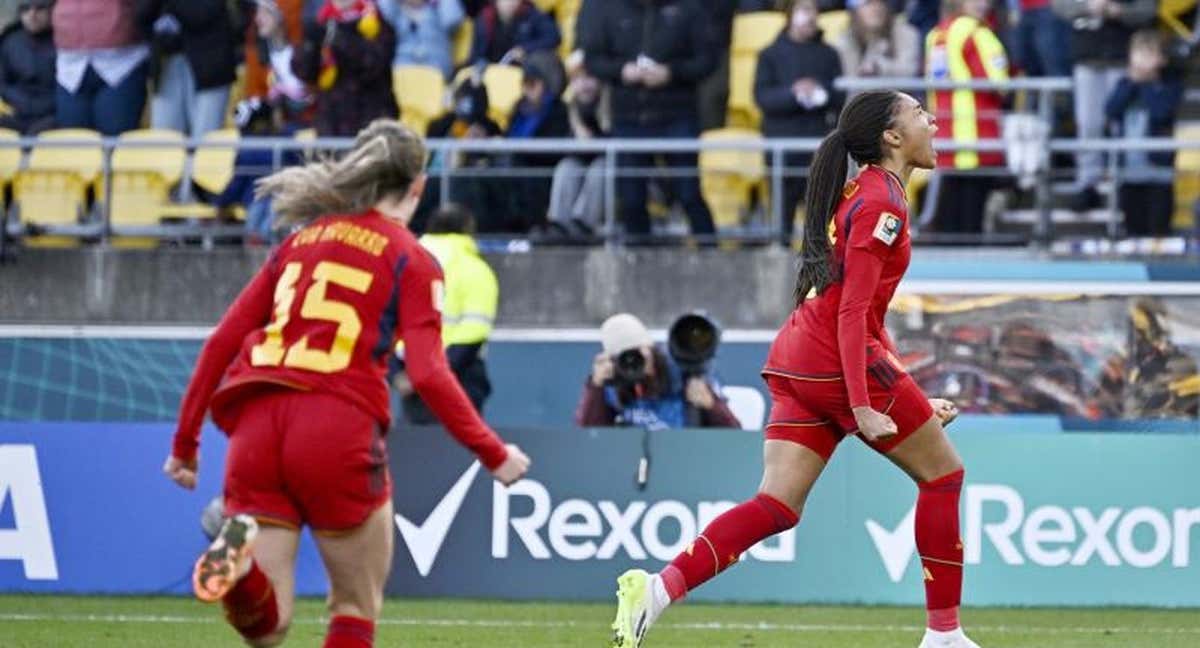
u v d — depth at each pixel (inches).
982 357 1588.3
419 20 2042.3
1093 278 1587.1
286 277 737.6
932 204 1942.7
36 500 1397.6
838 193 926.4
